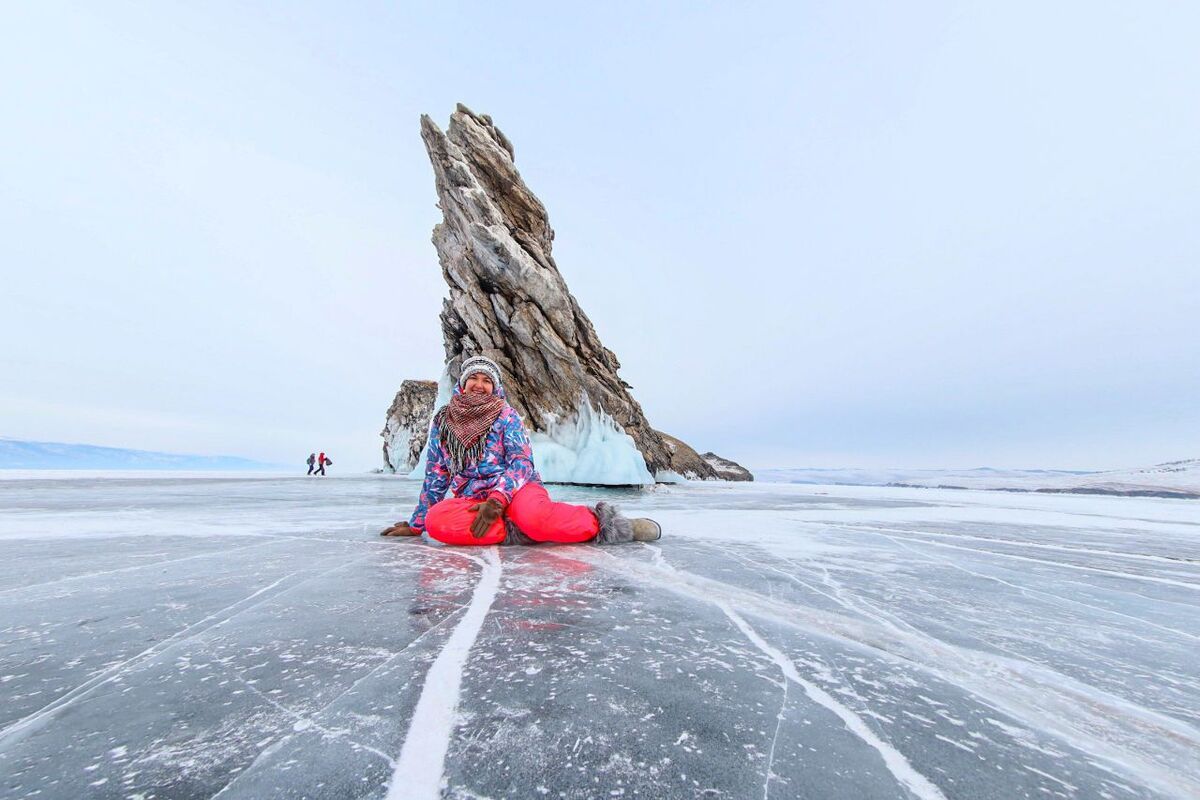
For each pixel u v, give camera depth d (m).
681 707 1.02
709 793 0.75
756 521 4.73
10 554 2.69
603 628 1.50
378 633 1.43
